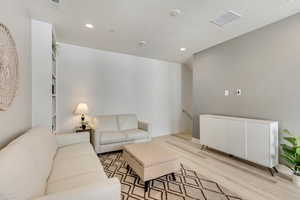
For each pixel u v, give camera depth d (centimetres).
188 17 225
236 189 190
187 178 215
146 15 220
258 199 171
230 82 314
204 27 257
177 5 196
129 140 323
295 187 194
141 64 446
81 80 358
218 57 339
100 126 335
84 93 362
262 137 231
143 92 451
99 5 196
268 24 249
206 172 233
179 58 461
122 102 415
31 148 128
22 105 191
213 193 182
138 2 190
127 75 422
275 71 243
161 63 486
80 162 171
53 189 121
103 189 101
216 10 207
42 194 111
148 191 185
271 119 249
